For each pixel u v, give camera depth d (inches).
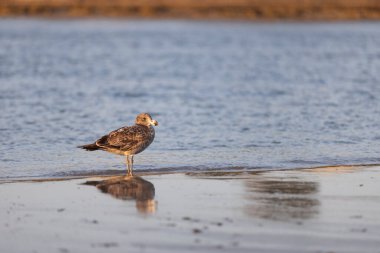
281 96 1135.6
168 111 989.8
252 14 3329.2
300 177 574.9
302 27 2856.8
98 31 2615.7
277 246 389.1
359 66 1588.3
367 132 816.9
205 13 3371.1
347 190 523.8
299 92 1179.9
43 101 1078.4
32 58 1729.8
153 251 382.0
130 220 439.5
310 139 776.3
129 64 1642.5
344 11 3339.1
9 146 740.0
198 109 1007.6
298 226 425.4
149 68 1563.7
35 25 2854.3
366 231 415.8
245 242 395.5
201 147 730.2
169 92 1192.2
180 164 639.1
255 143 753.6
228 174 591.8
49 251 383.2
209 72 1493.6
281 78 1385.3
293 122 890.7
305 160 660.1
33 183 557.9
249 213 455.5
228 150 713.0
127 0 3629.4
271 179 566.3
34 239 403.2
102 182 560.7
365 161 656.4
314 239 400.8
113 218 444.5
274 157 675.4
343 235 408.5
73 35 2436.0
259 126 864.3
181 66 1605.6
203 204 479.5
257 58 1792.6
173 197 501.7
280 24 2997.0
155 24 2977.4
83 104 1056.2
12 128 850.1
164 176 584.1
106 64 1636.3
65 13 3346.5
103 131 842.2
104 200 494.0
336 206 473.4
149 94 1167.6
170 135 799.1
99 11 3390.7
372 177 574.9
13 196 508.4
